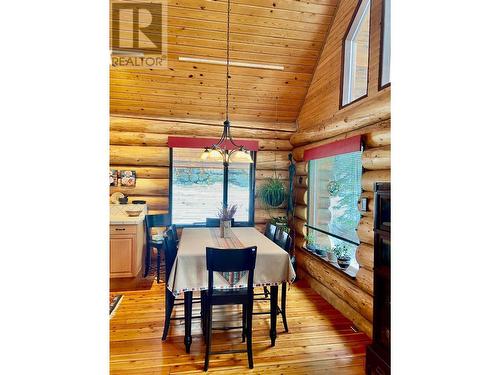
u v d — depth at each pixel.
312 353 2.41
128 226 3.75
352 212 3.37
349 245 3.42
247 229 3.71
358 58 3.31
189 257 2.36
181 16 3.42
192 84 4.23
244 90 4.40
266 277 2.48
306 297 3.64
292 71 4.21
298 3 3.45
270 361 2.29
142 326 2.82
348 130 3.19
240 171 5.06
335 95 3.57
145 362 2.26
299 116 4.87
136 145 4.66
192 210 4.94
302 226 4.40
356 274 2.89
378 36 2.66
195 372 2.15
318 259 3.77
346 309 3.08
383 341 2.01
